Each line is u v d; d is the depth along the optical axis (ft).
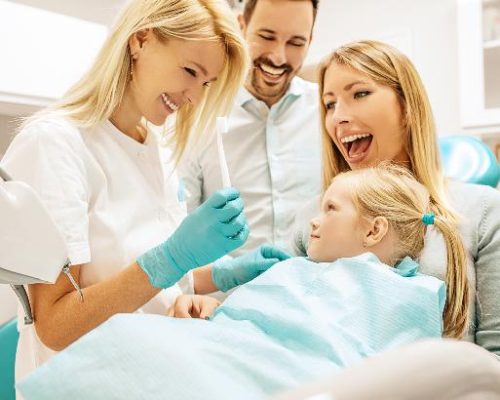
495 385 1.01
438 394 0.91
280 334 2.13
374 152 3.55
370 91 3.45
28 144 2.63
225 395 1.52
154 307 3.20
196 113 3.51
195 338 1.83
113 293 2.50
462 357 1.00
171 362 1.65
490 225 3.05
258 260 3.43
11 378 4.47
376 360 0.96
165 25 2.77
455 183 3.47
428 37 7.82
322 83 3.86
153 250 2.64
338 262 2.59
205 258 2.65
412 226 3.03
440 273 2.90
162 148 3.70
